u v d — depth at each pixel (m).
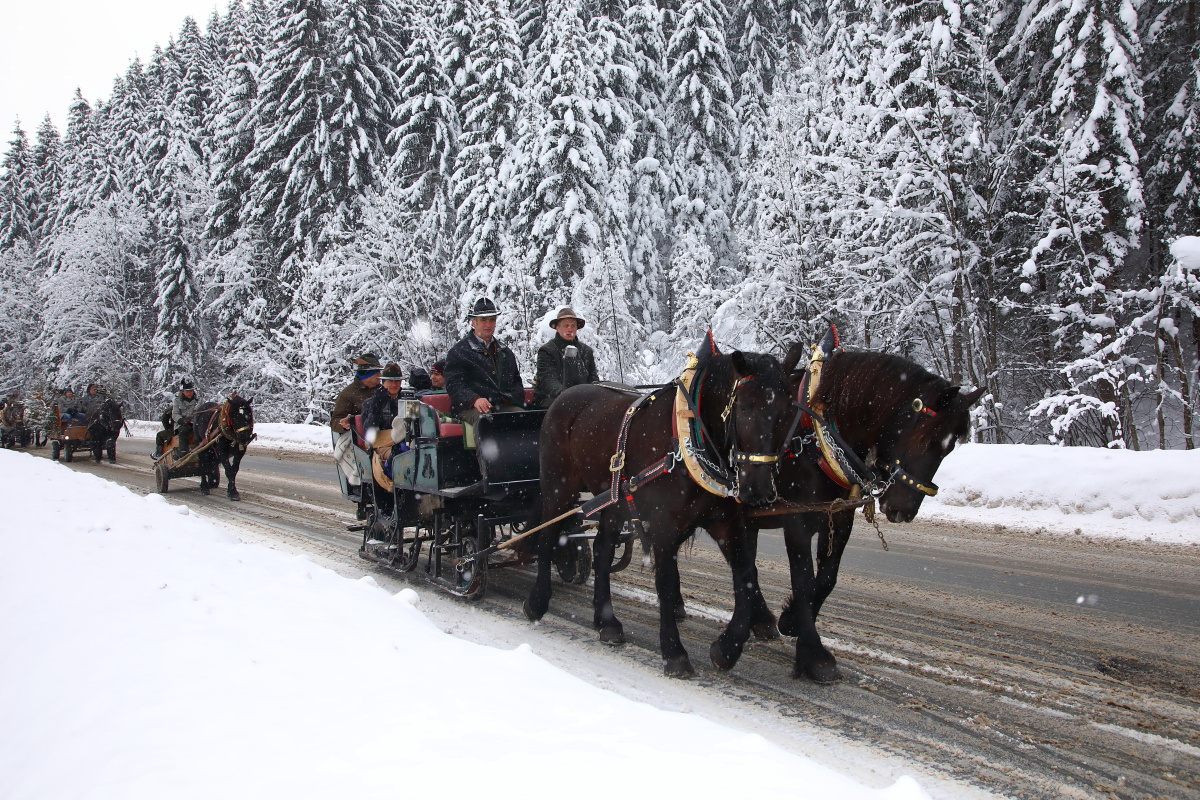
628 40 29.42
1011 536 7.63
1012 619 5.13
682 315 21.61
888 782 3.06
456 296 25.25
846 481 4.31
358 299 24.12
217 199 32.44
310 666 3.17
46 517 6.61
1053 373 13.95
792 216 14.91
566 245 23.17
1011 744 3.38
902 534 8.00
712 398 4.33
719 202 28.89
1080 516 8.02
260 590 4.49
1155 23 13.16
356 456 7.93
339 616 4.03
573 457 5.55
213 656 3.23
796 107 16.92
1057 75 12.98
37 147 59.34
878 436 4.33
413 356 22.89
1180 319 14.13
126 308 35.81
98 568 4.80
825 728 3.61
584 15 29.03
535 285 21.92
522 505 6.46
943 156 12.91
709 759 2.37
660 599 4.55
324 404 24.69
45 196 56.94
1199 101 12.86
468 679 3.10
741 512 4.55
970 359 13.42
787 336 14.94
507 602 6.19
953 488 9.23
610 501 4.93
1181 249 10.90
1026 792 2.97
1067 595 5.63
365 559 7.59
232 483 11.90
